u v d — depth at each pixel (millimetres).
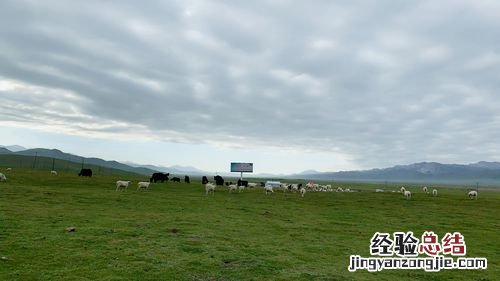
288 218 38812
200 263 18766
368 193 91000
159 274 16656
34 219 28750
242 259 20016
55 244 21109
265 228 31422
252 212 42188
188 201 50500
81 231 25094
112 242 22359
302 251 23250
